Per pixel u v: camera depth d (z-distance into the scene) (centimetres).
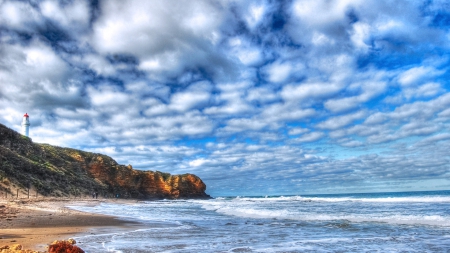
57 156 8025
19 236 1202
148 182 11169
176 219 2236
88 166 9212
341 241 1195
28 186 4775
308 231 1519
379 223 1814
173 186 11706
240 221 2075
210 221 2073
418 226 1647
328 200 5675
